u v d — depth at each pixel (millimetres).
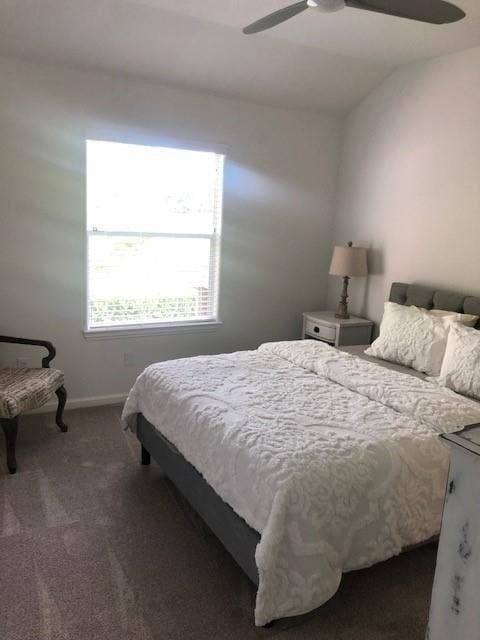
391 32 3127
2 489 2668
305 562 1674
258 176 4191
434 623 923
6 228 3393
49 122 3381
